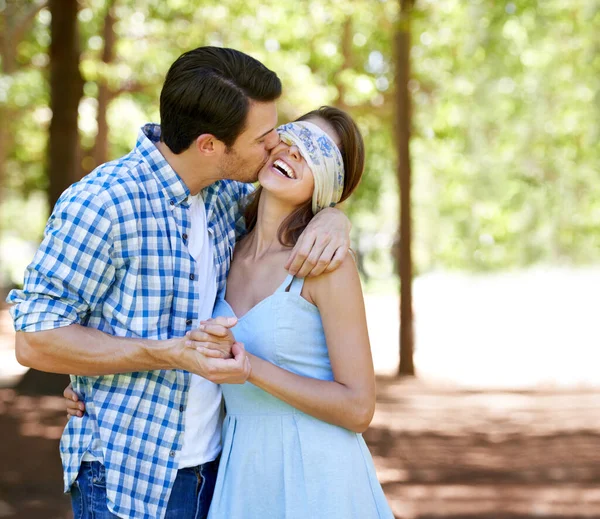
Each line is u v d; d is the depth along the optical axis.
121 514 2.60
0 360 14.00
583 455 7.81
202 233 2.83
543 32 16.14
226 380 2.48
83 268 2.55
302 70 14.68
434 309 23.94
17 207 32.97
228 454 2.78
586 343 17.16
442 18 15.41
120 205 2.59
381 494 2.79
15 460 7.10
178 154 2.74
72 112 10.52
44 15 17.62
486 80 18.59
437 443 8.32
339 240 2.67
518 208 27.31
